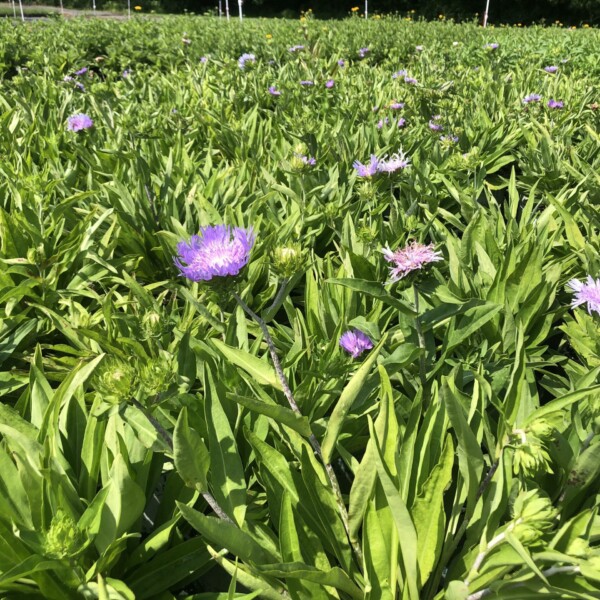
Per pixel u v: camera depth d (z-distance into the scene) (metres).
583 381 2.17
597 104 7.01
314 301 2.94
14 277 3.69
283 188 4.04
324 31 15.16
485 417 2.02
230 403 2.39
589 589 1.60
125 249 4.18
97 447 2.09
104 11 56.56
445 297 2.90
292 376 2.50
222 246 1.80
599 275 3.24
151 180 4.53
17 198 4.00
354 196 4.82
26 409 2.45
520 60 11.91
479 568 1.69
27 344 3.38
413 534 1.61
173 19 25.53
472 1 43.75
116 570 2.01
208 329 3.13
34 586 1.90
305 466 1.89
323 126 5.80
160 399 1.84
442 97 7.05
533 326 3.16
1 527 1.86
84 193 3.97
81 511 1.93
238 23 21.33
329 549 2.05
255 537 1.95
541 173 5.19
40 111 6.74
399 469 1.92
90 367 2.16
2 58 12.22
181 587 2.10
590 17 41.00
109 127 5.68
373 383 2.43
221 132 5.99
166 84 8.38
